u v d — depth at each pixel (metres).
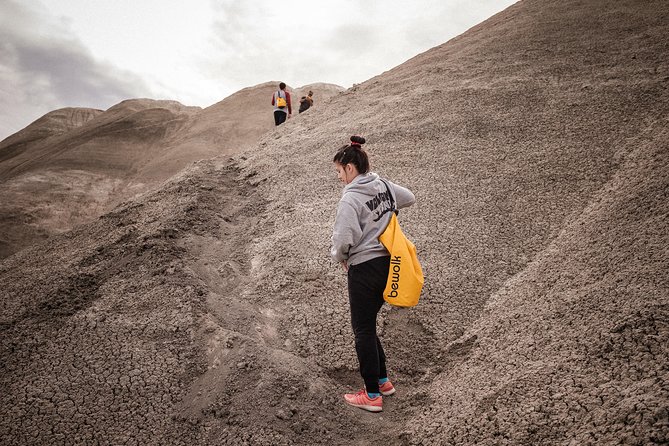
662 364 2.06
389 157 6.52
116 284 4.18
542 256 3.93
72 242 6.03
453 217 4.89
